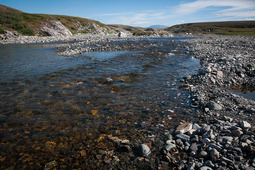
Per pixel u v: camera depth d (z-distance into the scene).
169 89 8.77
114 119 5.78
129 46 27.17
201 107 6.68
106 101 7.22
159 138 4.78
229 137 4.41
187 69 12.85
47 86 8.92
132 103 7.06
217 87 9.09
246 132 4.53
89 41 36.41
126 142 4.53
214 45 27.70
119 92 8.27
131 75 11.10
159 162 3.87
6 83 9.30
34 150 4.22
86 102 7.09
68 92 8.16
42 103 6.91
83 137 4.78
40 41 38.16
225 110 6.29
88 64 14.16
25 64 14.09
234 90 8.88
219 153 3.88
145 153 4.08
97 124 5.46
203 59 16.44
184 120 5.75
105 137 4.79
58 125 5.36
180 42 35.25
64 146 4.39
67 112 6.21
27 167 3.68
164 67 13.40
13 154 4.07
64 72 11.62
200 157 3.92
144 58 16.95
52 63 14.51
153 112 6.31
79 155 4.07
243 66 11.80
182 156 4.05
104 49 23.67
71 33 63.06
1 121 5.52
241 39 39.41
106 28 91.50
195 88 8.75
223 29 114.00
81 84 9.33
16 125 5.32
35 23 55.69
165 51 21.89
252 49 21.30
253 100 7.27
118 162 3.86
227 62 12.72
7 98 7.33
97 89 8.63
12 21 50.62
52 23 59.53
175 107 6.74
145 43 32.56
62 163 3.81
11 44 32.59
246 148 3.85
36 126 5.29
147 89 8.73
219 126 5.08
